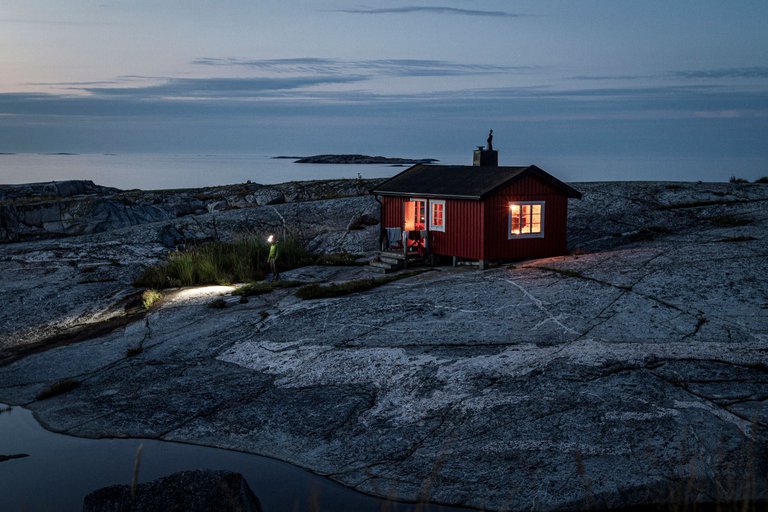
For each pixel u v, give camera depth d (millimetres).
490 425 10406
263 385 13109
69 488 9508
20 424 12352
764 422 9656
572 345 13180
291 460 10195
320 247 29453
